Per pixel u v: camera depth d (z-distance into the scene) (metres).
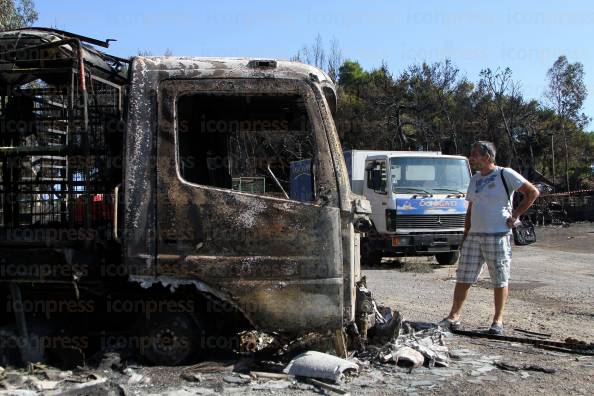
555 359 5.93
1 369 5.07
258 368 5.27
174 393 4.64
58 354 5.34
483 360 5.81
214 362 5.32
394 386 4.97
